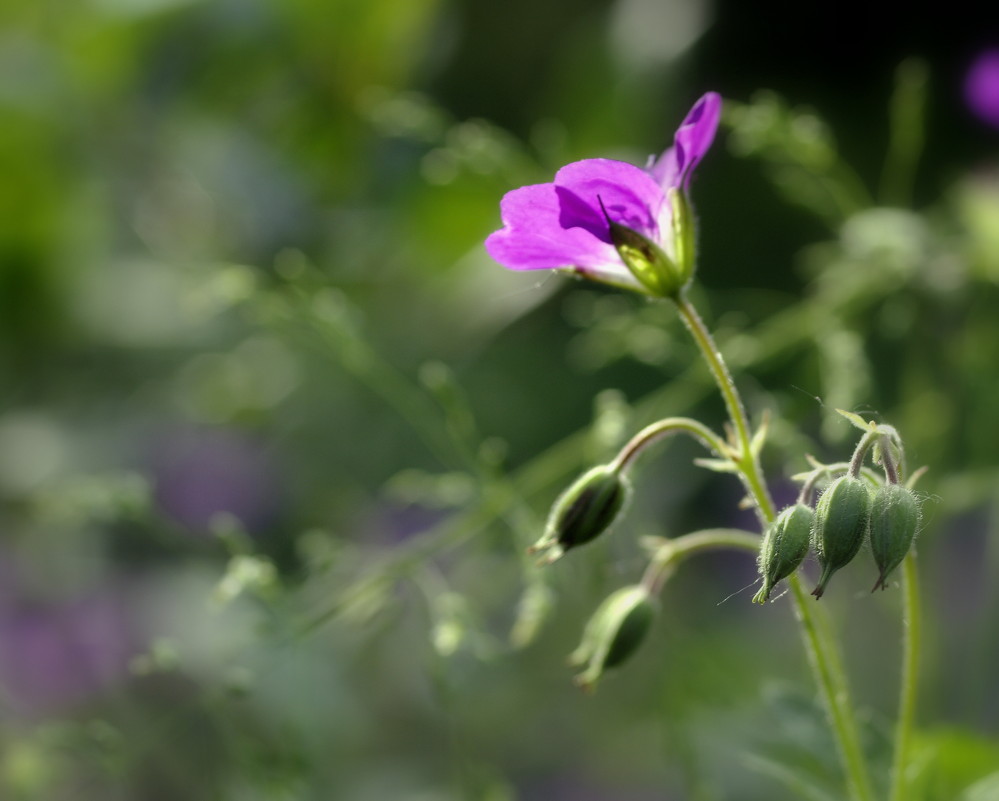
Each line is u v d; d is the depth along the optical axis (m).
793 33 0.79
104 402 0.71
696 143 0.49
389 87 0.70
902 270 0.59
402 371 0.69
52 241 0.69
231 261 0.70
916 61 0.78
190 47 0.69
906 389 0.60
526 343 0.74
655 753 0.67
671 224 0.49
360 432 0.72
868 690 0.69
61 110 0.68
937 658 0.60
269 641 0.53
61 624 0.63
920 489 0.59
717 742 0.60
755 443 0.48
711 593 0.73
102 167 0.70
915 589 0.49
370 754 0.63
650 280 0.49
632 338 0.59
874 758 0.51
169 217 0.71
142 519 0.56
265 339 0.72
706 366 0.58
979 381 0.60
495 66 0.75
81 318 0.71
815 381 0.60
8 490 0.68
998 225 0.59
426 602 0.54
